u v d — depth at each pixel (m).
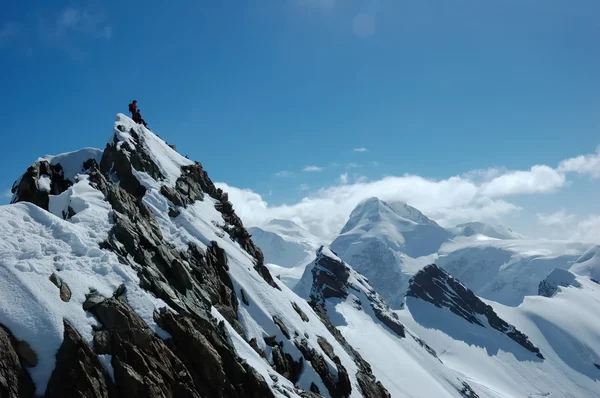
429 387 130.25
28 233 36.47
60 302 32.19
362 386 68.75
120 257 39.53
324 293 187.12
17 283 31.50
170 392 32.25
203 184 85.56
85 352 30.31
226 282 60.78
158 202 65.00
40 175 62.50
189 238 60.94
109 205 46.78
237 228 78.81
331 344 73.00
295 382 56.25
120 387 30.42
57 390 28.48
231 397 37.25
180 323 37.16
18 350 29.12
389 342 161.25
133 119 86.06
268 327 59.09
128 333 33.12
